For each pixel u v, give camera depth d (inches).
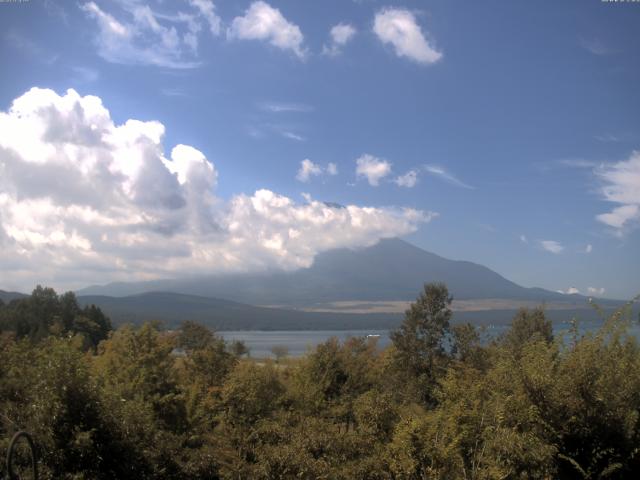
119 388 449.4
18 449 335.0
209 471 412.2
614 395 326.6
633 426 323.0
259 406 595.5
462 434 312.8
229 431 526.0
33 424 341.4
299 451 378.9
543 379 331.0
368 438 387.5
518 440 304.7
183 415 551.5
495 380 366.3
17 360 445.4
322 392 745.0
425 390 906.7
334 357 876.6
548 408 328.8
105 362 581.0
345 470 354.6
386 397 409.7
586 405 328.8
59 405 336.2
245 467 393.1
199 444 518.0
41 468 328.2
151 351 601.3
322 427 421.7
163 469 379.6
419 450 320.2
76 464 336.8
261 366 775.7
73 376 347.6
